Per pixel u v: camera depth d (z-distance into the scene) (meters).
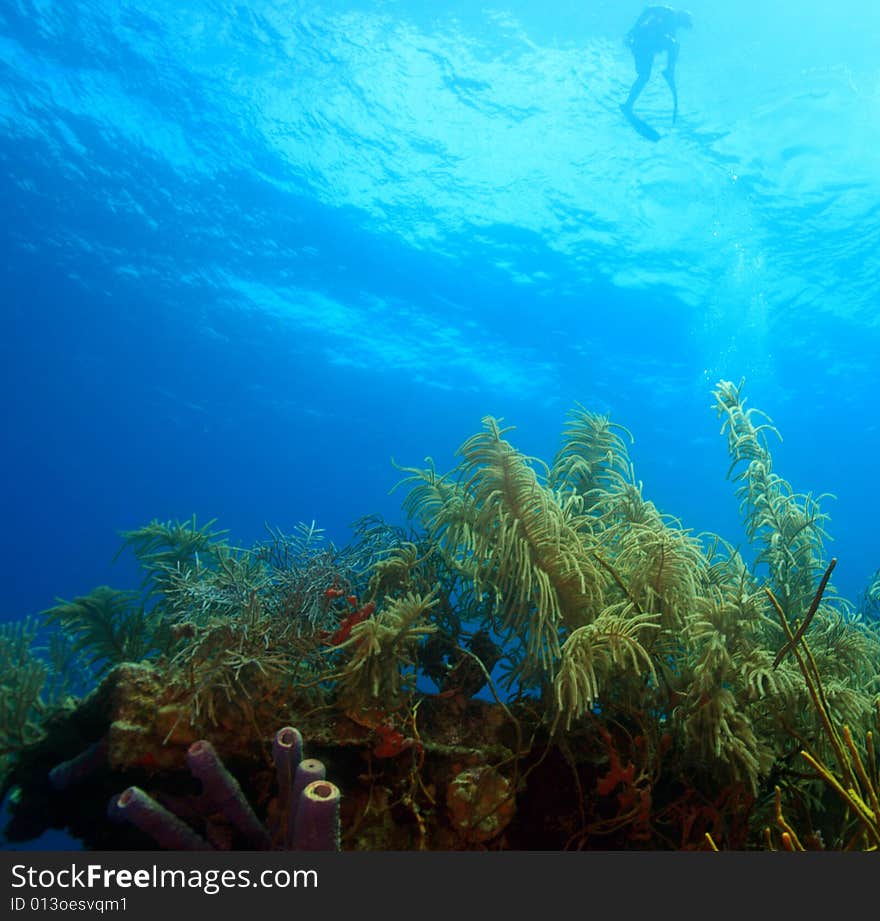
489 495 3.10
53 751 3.30
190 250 26.89
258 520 57.12
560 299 27.30
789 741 3.06
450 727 3.12
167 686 2.85
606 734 2.87
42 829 3.30
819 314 25.91
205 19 18.05
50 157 22.91
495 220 24.25
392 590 3.47
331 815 2.24
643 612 3.01
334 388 37.19
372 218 24.77
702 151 20.20
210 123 21.30
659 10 15.99
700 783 3.07
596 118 20.00
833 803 3.24
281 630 3.01
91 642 4.18
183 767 2.75
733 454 4.09
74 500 54.78
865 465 36.81
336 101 20.23
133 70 19.52
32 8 17.66
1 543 56.78
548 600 2.97
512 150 21.38
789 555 3.78
